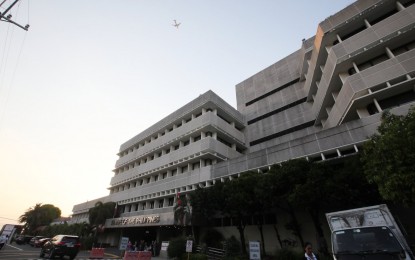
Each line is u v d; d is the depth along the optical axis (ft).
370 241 23.11
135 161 142.61
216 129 101.65
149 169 122.42
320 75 87.81
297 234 61.46
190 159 99.09
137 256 56.34
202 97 111.96
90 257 71.72
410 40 60.29
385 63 57.72
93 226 124.77
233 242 66.85
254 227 76.48
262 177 59.57
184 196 94.43
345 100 64.85
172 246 67.00
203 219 83.87
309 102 99.86
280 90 116.16
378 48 62.54
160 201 108.99
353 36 67.41
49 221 217.56
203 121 103.45
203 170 91.91
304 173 52.85
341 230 25.68
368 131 54.19
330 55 72.13
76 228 138.62
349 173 46.70
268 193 55.31
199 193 72.79
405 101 55.26
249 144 113.70
